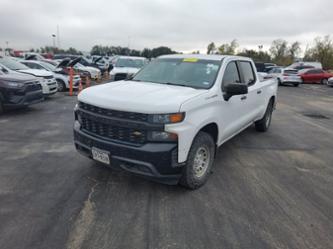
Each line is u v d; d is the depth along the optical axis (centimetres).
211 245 263
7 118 753
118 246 258
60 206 320
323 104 1299
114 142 328
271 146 576
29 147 517
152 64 495
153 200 339
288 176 428
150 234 276
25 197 338
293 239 276
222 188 377
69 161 452
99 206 322
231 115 440
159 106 306
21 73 887
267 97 639
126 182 382
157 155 306
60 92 1331
